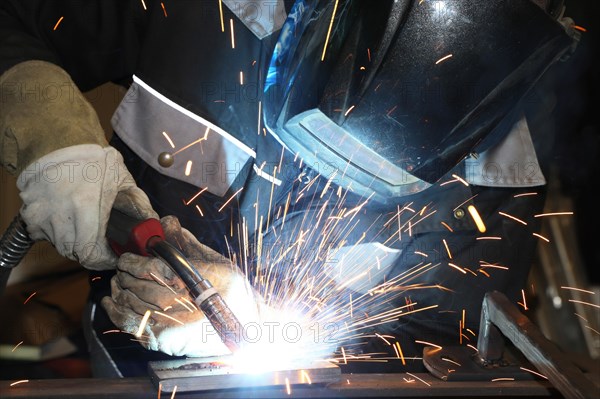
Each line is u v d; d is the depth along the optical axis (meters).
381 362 1.88
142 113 1.65
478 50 1.36
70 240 1.45
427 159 1.43
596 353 3.09
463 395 1.35
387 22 1.34
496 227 1.90
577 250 3.29
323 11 1.41
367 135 1.39
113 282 1.47
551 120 1.95
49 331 2.84
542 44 1.40
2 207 2.97
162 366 1.30
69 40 1.66
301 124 1.44
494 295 1.50
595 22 2.96
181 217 1.70
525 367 1.51
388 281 1.88
